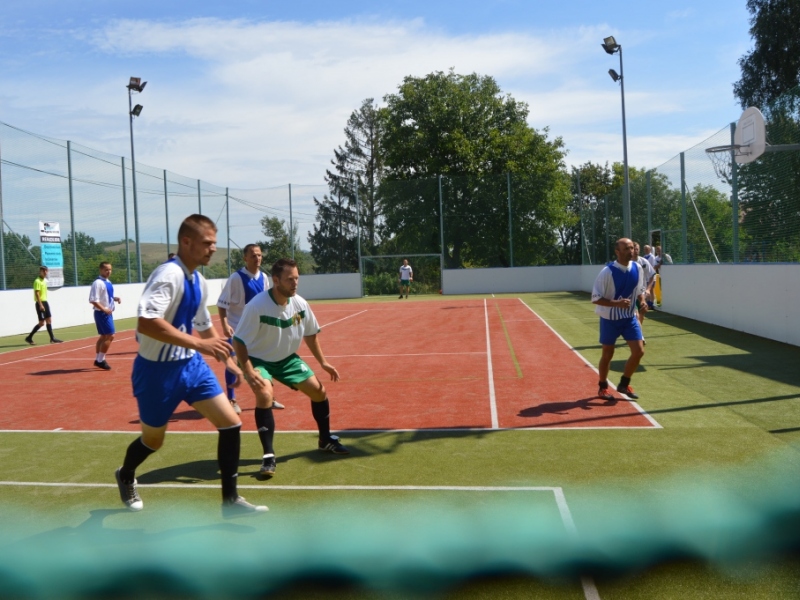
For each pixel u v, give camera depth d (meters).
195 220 4.27
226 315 7.83
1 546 4.13
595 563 3.68
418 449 6.03
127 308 24.58
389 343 14.23
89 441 6.77
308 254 34.62
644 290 8.01
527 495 4.73
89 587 3.57
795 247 11.38
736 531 4.02
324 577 3.61
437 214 34.31
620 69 23.31
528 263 34.09
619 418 6.92
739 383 8.49
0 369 12.12
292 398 8.62
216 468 5.67
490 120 43.97
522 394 8.36
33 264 19.94
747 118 12.15
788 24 33.31
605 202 28.23
